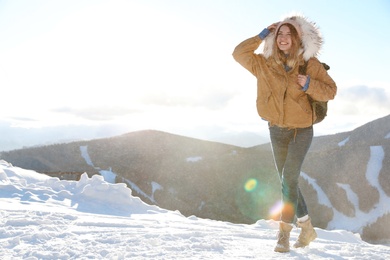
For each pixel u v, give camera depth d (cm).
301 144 360
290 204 357
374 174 8406
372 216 7431
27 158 10125
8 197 742
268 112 360
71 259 272
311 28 352
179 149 10456
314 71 354
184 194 8619
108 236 374
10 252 288
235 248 350
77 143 11012
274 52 353
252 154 9531
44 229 396
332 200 8138
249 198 8106
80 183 877
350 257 344
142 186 9025
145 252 300
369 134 11319
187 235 410
